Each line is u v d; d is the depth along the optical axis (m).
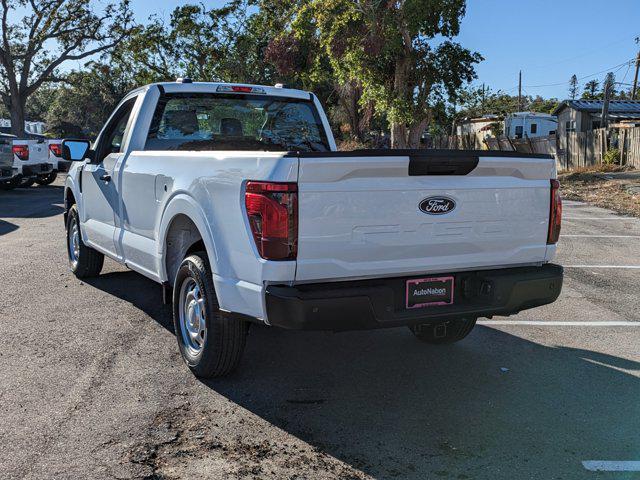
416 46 24.81
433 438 3.62
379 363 4.86
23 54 44.72
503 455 3.43
